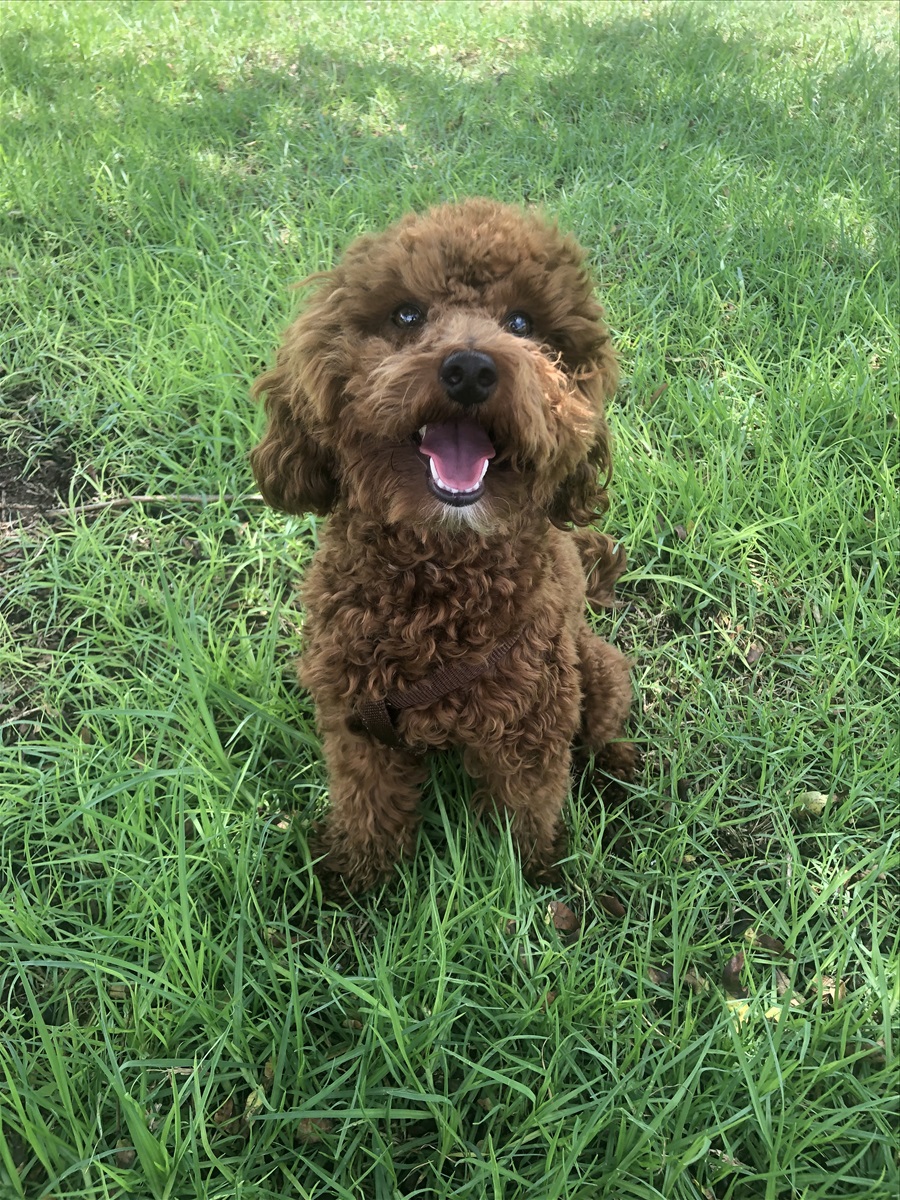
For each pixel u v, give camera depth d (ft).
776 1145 1.49
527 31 5.80
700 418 2.85
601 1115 1.52
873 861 1.98
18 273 3.36
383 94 4.70
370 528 1.65
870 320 3.15
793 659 2.39
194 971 1.65
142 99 4.47
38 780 1.99
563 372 1.72
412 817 2.01
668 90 4.76
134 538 2.61
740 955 1.84
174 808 1.88
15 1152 1.55
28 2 5.84
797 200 3.76
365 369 1.58
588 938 1.86
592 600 2.42
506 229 1.67
